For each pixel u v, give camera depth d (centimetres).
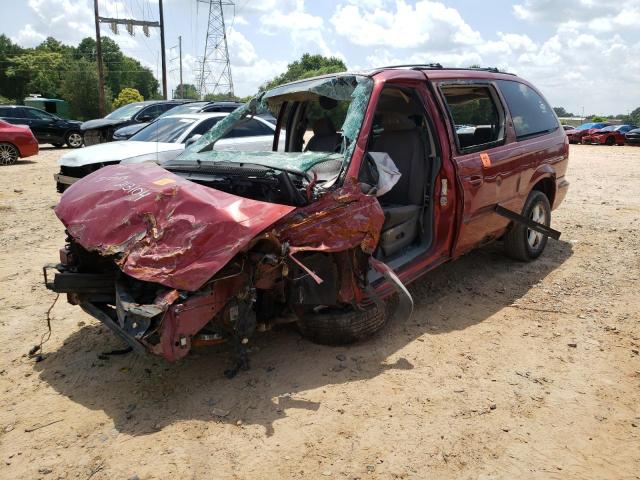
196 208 315
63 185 851
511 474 264
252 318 328
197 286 295
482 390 335
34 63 7850
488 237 505
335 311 376
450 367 363
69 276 355
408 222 438
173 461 276
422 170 446
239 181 368
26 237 712
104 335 423
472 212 457
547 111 597
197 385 345
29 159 1673
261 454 280
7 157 1520
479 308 461
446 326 427
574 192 1007
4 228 758
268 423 304
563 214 800
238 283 319
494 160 476
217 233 303
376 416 310
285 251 314
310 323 374
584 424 302
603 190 1025
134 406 325
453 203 441
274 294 356
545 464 271
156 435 296
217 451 283
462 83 471
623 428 298
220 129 472
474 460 274
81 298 370
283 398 328
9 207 895
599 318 435
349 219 342
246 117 475
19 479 267
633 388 336
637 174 1274
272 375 354
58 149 2086
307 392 334
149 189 340
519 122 530
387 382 344
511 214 507
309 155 383
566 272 543
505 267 561
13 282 543
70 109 6253
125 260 309
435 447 284
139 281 330
